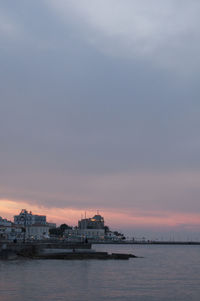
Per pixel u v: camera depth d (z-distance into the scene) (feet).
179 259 535.19
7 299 180.86
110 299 189.16
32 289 208.23
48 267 323.37
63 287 218.59
